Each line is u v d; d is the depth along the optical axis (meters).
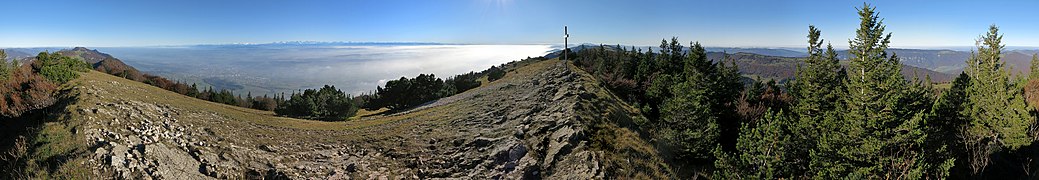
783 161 19.27
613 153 22.45
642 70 64.56
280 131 32.41
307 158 23.84
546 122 28.55
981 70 48.75
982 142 29.58
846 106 25.31
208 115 37.78
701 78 38.62
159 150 20.16
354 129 35.94
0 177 18.94
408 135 31.05
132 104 34.81
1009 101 30.52
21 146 21.22
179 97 61.91
